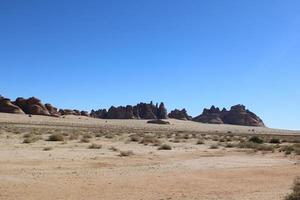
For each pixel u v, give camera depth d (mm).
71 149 32375
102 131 82312
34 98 171875
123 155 29016
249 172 22047
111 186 16547
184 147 41219
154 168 22484
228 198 14633
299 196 13609
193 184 17656
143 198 14320
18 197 13836
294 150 37875
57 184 16547
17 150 29281
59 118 164000
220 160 27812
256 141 58531
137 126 152875
